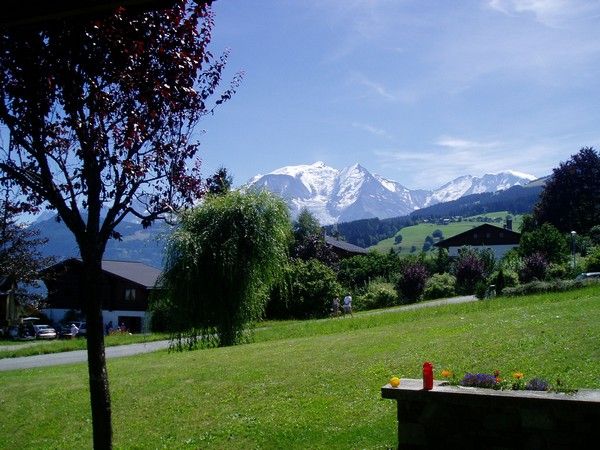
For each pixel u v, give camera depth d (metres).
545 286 30.92
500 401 7.30
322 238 72.00
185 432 12.03
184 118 7.11
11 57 6.09
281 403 12.77
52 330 61.81
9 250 31.92
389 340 18.14
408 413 7.92
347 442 10.00
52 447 12.57
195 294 26.81
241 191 28.34
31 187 6.40
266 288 28.52
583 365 11.49
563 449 6.98
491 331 16.61
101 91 6.24
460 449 7.55
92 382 6.55
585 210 87.31
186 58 6.59
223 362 17.88
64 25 5.88
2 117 6.15
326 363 15.56
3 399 16.31
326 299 48.50
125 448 11.60
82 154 6.32
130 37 6.25
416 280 55.44
